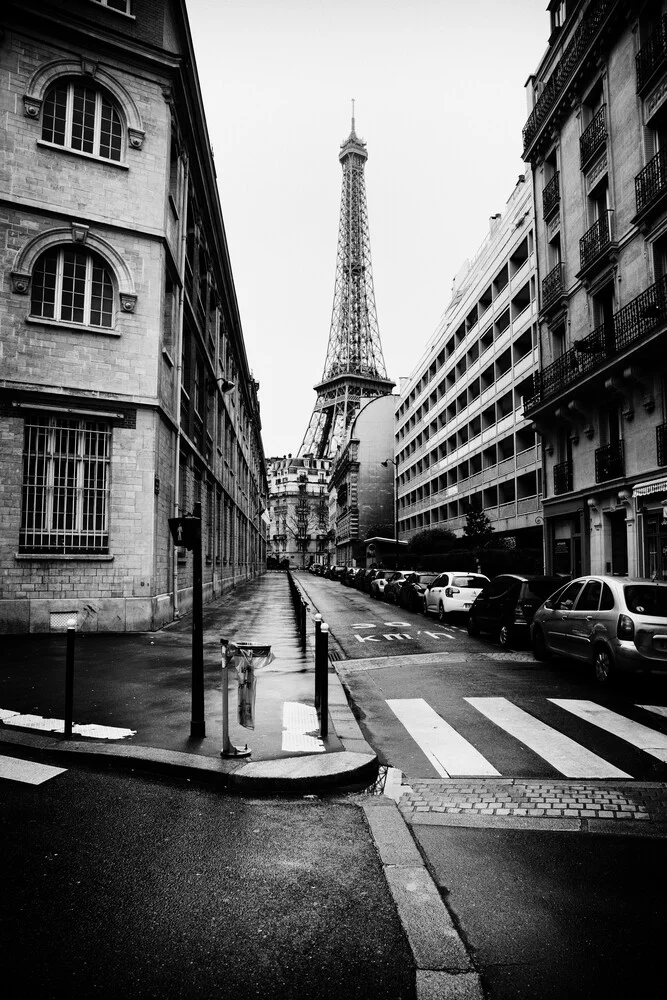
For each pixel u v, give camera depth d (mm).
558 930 3178
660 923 3246
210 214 23688
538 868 3852
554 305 22953
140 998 2666
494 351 36688
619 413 19062
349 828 4414
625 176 18719
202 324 23172
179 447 17875
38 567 13359
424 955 2965
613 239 19094
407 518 66938
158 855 3971
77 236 14031
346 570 47375
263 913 3314
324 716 6277
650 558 17281
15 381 13273
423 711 7816
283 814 4656
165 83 15344
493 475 37406
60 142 14203
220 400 28750
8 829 4328
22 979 2773
